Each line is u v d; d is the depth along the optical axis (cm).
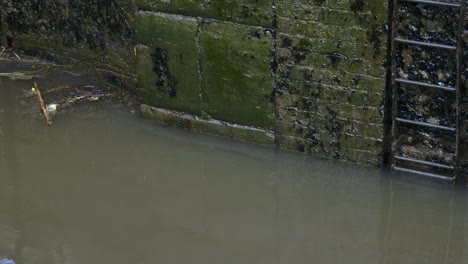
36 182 630
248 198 601
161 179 625
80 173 636
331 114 611
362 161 616
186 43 645
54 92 730
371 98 591
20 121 698
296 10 592
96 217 591
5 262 553
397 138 609
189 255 551
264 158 637
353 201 590
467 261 535
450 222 566
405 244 552
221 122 659
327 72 599
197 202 600
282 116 631
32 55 782
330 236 563
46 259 554
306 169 622
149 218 588
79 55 749
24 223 591
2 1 769
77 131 683
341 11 577
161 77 670
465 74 566
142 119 694
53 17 747
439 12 555
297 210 587
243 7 610
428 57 571
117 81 733
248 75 629
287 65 611
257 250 554
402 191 595
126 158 649
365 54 581
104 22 712
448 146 594
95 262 548
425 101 586
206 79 649
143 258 550
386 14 563
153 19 652
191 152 650
